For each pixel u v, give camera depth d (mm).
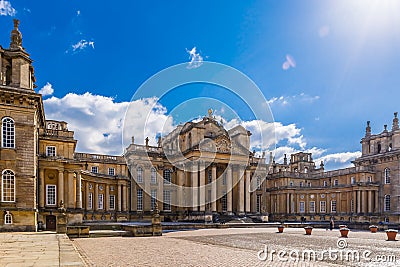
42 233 32656
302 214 82812
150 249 23984
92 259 18938
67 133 50188
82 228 34375
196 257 20109
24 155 36844
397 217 68500
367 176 75812
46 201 46531
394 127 73500
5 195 35656
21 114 37156
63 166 47844
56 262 14805
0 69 36688
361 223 56406
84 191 62438
